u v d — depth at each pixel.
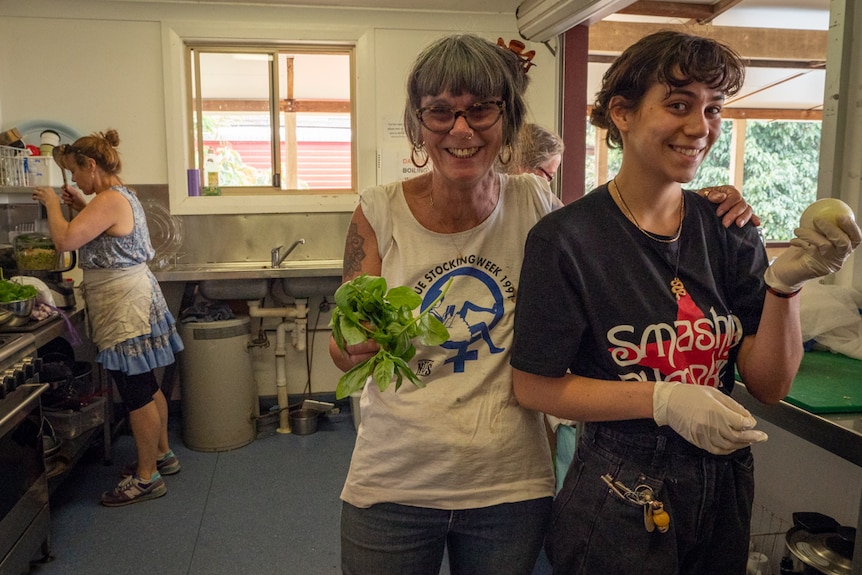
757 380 1.05
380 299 1.03
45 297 2.54
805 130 6.32
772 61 4.61
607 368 1.03
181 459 3.19
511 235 1.18
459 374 1.15
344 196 3.67
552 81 3.61
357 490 1.20
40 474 2.22
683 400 0.93
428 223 1.17
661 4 3.97
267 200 3.61
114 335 2.56
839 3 1.73
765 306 1.01
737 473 1.07
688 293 1.02
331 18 3.50
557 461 2.17
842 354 1.60
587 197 1.07
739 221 1.07
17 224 3.17
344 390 1.00
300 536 2.48
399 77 3.58
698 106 0.95
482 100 1.03
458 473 1.13
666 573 1.03
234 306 3.68
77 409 2.77
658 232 1.04
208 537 2.47
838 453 1.12
